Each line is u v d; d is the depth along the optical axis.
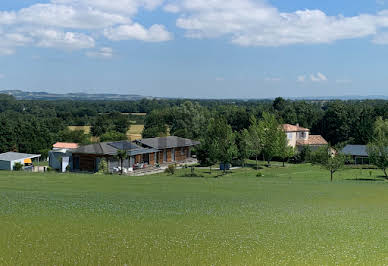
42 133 94.19
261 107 136.50
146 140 73.44
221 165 60.84
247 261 11.70
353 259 12.09
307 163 72.00
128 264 11.28
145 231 14.89
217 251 12.54
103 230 14.88
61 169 62.50
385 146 48.12
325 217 18.73
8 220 16.38
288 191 29.36
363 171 57.56
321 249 13.05
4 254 12.00
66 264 11.27
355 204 23.64
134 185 31.58
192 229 15.44
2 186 29.47
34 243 13.09
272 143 64.62
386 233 15.52
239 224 16.62
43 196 23.95
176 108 118.31
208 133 61.16
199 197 25.30
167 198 24.44
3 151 85.94
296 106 120.06
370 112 96.56
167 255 12.07
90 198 23.44
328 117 104.44
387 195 27.59
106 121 122.44
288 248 13.06
